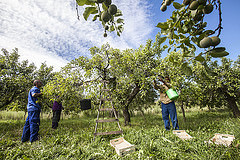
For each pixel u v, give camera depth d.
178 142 2.90
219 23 0.93
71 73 4.73
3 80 5.73
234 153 2.13
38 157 2.46
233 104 7.07
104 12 0.78
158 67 4.73
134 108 9.37
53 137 3.69
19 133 4.43
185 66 1.20
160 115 10.40
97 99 4.89
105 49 5.60
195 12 0.95
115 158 2.42
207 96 7.14
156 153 2.44
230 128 3.99
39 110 3.90
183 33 1.20
